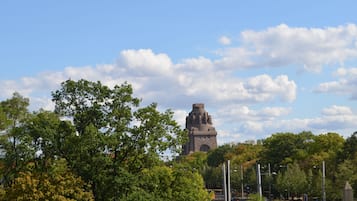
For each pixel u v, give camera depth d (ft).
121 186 241.55
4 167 284.82
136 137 247.70
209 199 382.63
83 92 250.98
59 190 231.09
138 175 252.42
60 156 252.01
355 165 469.16
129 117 249.75
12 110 310.65
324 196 439.22
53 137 250.57
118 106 250.16
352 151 517.55
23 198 228.63
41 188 233.14
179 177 269.44
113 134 241.96
